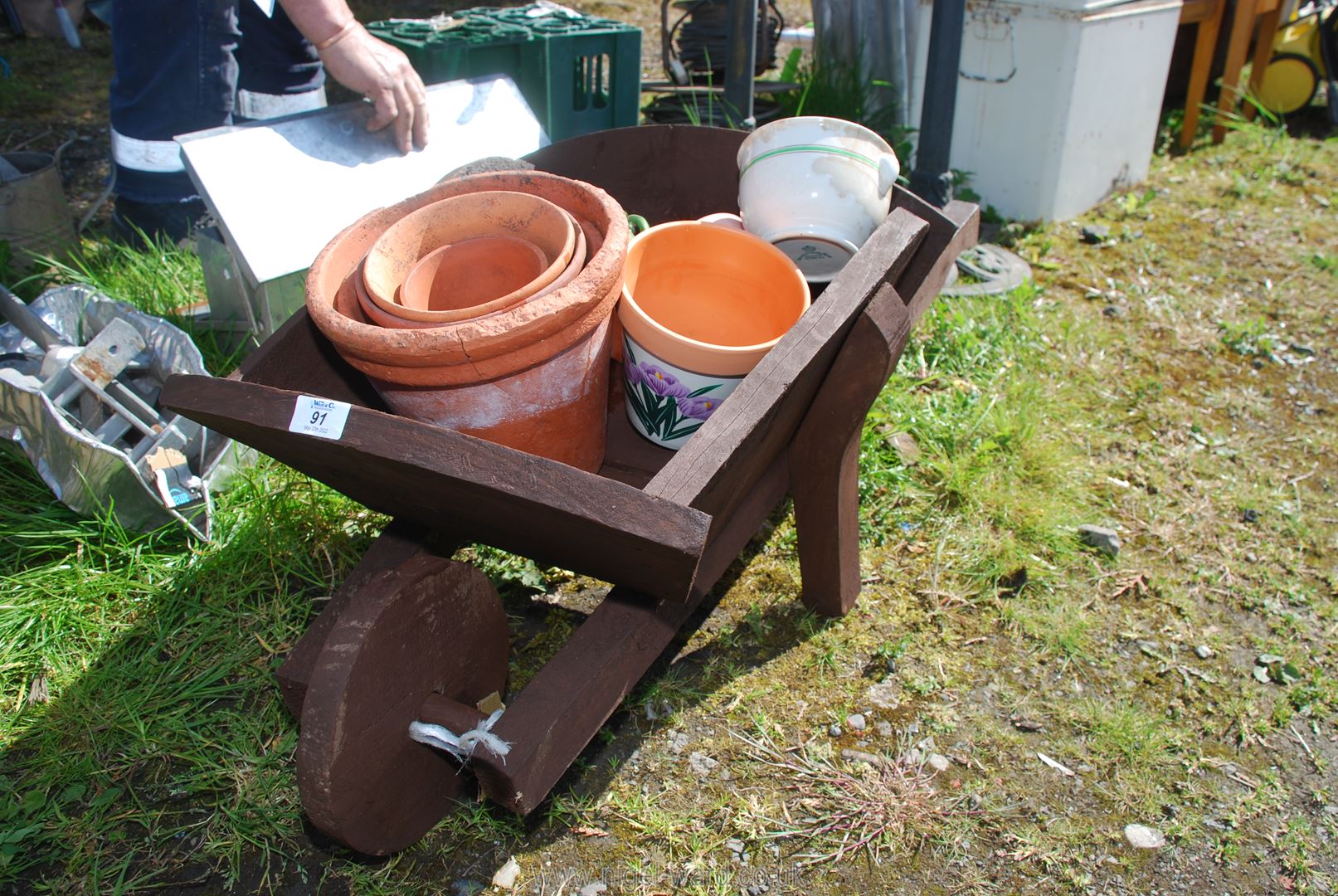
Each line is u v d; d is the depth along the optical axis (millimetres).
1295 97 5316
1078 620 2375
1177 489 2828
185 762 2020
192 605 2285
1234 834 1937
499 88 3102
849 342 1786
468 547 2410
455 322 1453
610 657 1524
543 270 1575
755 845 1892
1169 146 5176
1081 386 3256
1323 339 3545
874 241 1770
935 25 3348
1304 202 4547
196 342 2957
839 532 2160
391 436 1250
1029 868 1869
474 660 1722
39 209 3396
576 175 2150
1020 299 3510
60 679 2143
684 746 2068
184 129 3346
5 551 2400
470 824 1904
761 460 1752
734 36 3451
